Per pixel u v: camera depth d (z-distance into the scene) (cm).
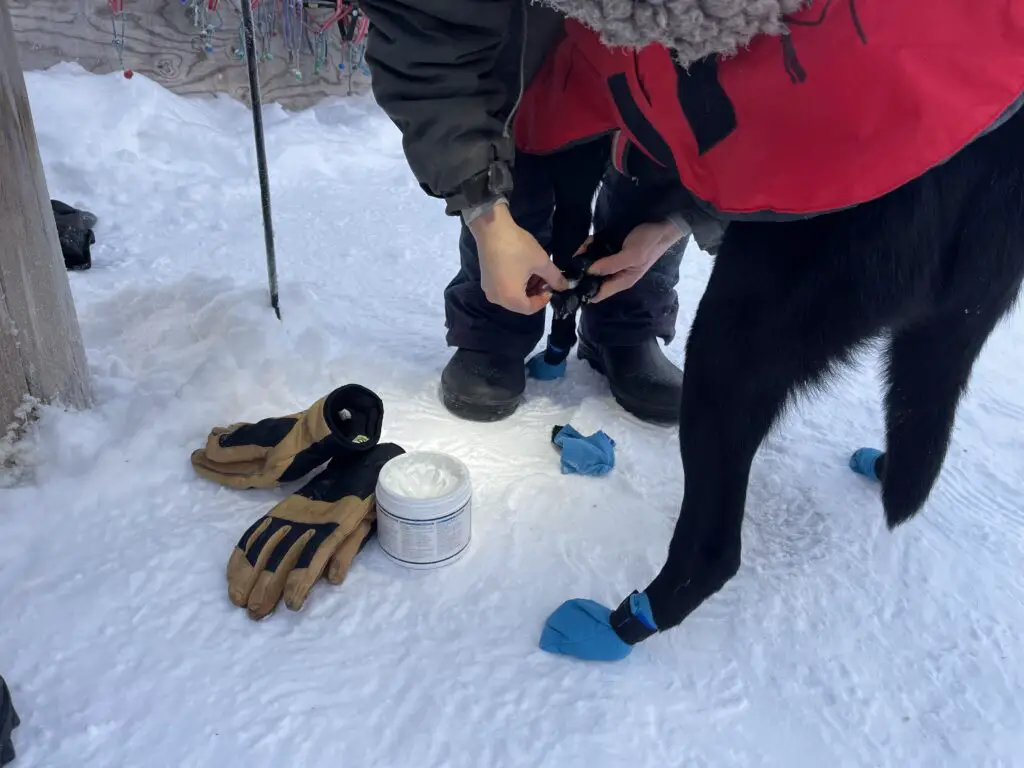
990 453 142
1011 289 80
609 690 94
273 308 157
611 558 113
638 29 63
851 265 73
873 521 124
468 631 101
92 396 131
